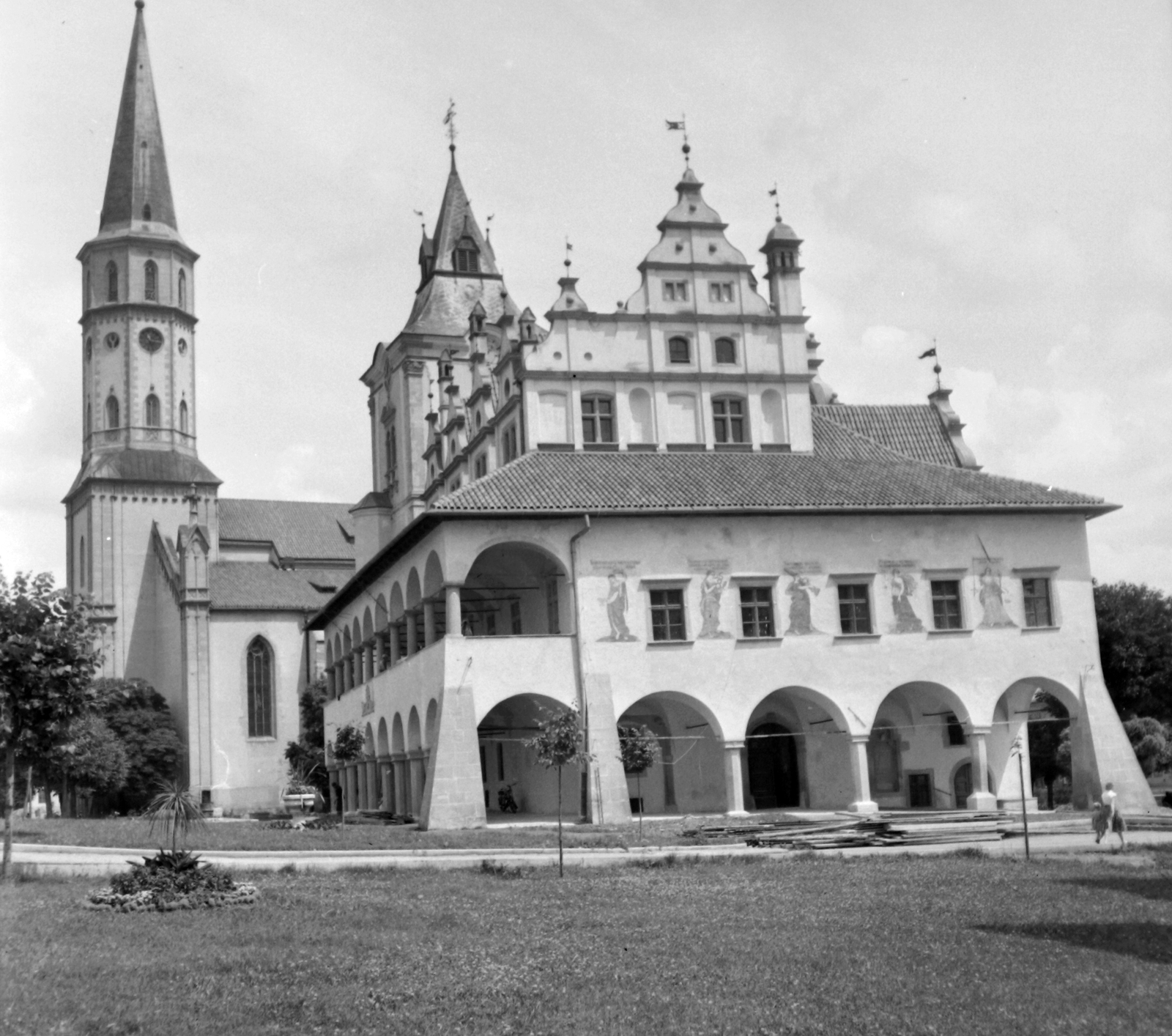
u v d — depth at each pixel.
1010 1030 17.56
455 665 55.25
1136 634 76.94
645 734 57.03
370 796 73.69
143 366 135.62
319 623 91.94
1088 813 56.31
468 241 114.94
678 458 63.88
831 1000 19.25
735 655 58.66
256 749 119.75
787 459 65.31
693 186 68.12
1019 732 65.75
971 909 27.92
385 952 23.34
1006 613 62.03
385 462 111.69
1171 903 28.53
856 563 60.81
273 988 20.41
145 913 27.86
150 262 137.12
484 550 56.69
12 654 32.50
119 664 128.75
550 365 64.88
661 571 58.44
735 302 67.44
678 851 41.09
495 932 25.55
